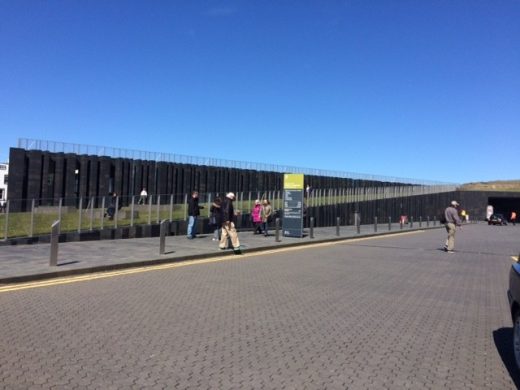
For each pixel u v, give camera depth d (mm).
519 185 90562
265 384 4922
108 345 6121
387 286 11227
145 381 4934
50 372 5125
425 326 7523
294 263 15039
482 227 54219
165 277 11664
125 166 41344
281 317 7852
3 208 20484
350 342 6508
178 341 6359
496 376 5324
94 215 20359
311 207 39719
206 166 46031
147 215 22516
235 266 14016
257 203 25047
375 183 57062
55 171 38000
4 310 7887
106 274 11867
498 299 10016
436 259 17375
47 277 10922
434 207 68125
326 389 4828
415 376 5258
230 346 6203
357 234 28375
